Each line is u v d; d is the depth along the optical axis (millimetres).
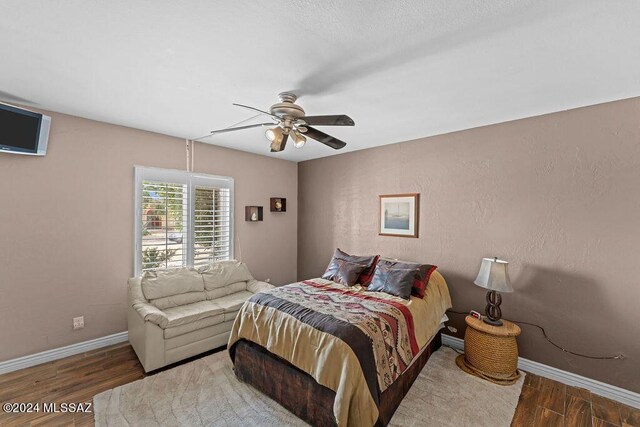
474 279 3020
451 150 3193
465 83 2029
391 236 3717
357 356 1769
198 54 1687
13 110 2316
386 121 2844
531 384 2441
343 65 1795
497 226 2871
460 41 1536
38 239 2613
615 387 2248
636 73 1859
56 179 2695
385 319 2180
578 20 1356
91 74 1942
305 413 1935
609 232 2301
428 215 3379
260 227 4461
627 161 2230
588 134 2396
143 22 1398
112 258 3029
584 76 1915
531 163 2676
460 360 2771
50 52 1675
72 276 2789
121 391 2227
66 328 2756
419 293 2760
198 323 2768
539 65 1781
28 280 2564
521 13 1315
